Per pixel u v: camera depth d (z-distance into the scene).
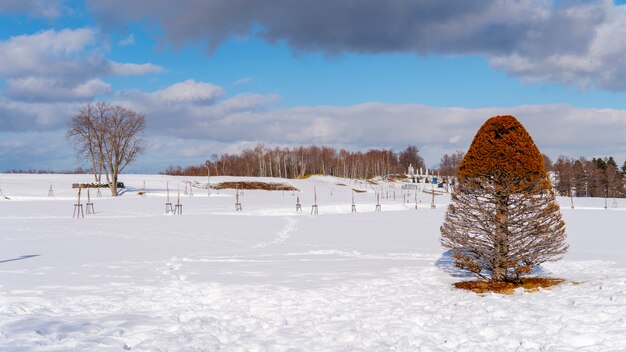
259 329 10.29
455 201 14.74
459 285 14.65
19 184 80.81
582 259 19.39
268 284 14.82
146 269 17.98
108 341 9.02
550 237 13.93
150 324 10.38
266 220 43.78
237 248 25.73
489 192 13.98
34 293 13.25
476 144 14.24
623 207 64.50
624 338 8.41
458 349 8.52
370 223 40.94
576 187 122.44
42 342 8.78
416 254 22.66
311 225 39.53
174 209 54.03
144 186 86.19
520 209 13.98
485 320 10.28
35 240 28.55
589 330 8.94
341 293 13.78
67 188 80.00
